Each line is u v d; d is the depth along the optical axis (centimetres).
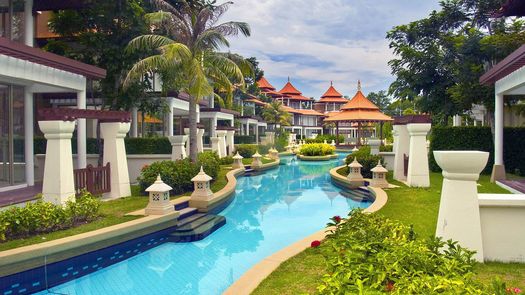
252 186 1672
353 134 6894
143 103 1756
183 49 1277
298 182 1798
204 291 569
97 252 686
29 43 1173
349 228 566
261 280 478
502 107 1305
